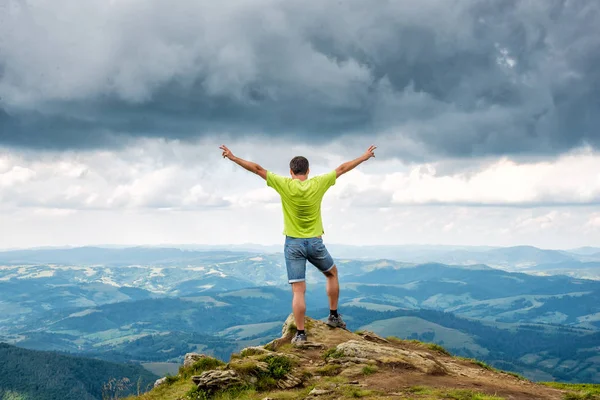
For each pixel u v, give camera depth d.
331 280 14.88
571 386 15.23
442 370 12.87
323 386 11.48
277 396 11.37
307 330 15.48
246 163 13.02
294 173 13.29
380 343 15.95
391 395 10.61
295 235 13.55
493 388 11.56
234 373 12.43
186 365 17.67
